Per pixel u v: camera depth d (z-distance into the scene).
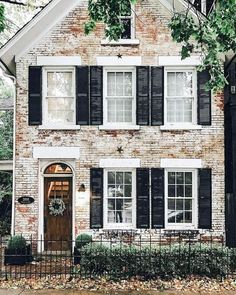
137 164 16.23
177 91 16.55
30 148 16.31
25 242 15.12
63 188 16.58
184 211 16.36
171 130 16.33
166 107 16.50
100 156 16.31
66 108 16.58
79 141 16.33
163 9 16.52
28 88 16.41
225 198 17.05
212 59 11.42
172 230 16.09
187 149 16.30
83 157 16.30
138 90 16.38
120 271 12.57
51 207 16.50
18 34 16.16
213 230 16.14
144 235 16.09
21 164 16.28
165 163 16.22
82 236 14.96
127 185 16.47
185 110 16.55
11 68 17.19
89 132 16.36
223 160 16.28
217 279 12.46
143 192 16.23
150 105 16.41
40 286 11.86
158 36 16.48
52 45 16.45
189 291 11.46
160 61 16.41
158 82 16.42
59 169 16.56
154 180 16.23
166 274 12.55
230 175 16.91
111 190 16.44
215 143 16.31
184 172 16.44
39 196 16.30
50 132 16.34
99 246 12.86
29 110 16.33
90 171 16.25
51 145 16.31
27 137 16.33
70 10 16.48
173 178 16.44
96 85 16.41
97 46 16.48
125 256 12.61
